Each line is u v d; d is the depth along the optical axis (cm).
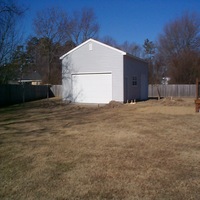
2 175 449
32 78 4119
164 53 4053
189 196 361
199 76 3083
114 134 777
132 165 490
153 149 601
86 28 4397
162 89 2914
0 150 611
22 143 680
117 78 1800
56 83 3819
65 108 1658
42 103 2086
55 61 4003
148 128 869
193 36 3928
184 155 551
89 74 1911
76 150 602
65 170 469
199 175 438
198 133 780
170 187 390
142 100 2175
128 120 1059
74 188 391
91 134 782
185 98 2583
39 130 866
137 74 2128
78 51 1950
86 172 457
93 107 1661
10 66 2261
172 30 4022
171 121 1017
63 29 4044
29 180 425
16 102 2344
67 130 856
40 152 590
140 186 395
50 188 392
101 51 1850
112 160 522
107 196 363
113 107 1606
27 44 3186
